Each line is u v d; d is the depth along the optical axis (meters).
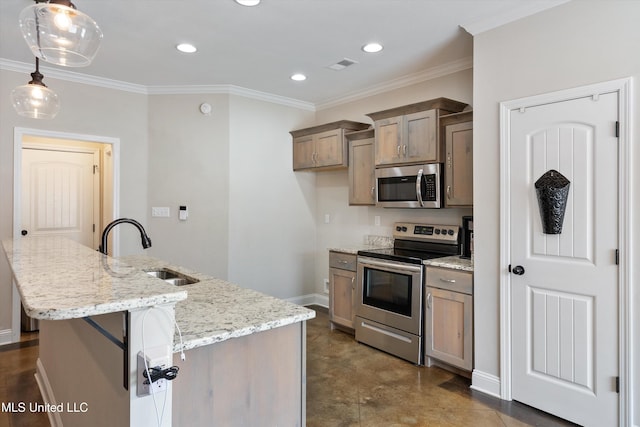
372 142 4.07
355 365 3.25
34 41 1.67
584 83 2.27
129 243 4.22
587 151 2.27
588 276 2.28
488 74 2.73
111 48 3.28
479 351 2.80
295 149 4.93
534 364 2.52
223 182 4.43
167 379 1.17
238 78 4.07
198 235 4.40
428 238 3.77
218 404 1.44
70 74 3.85
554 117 2.40
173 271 2.62
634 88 2.10
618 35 2.15
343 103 4.79
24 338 3.78
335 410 2.55
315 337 3.93
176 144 4.37
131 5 2.57
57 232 4.73
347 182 4.76
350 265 3.93
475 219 2.81
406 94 4.09
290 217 4.96
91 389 1.58
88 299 1.03
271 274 4.79
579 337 2.32
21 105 2.41
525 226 2.54
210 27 2.89
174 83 4.23
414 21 2.78
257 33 2.99
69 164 4.80
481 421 2.41
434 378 3.01
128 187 4.23
